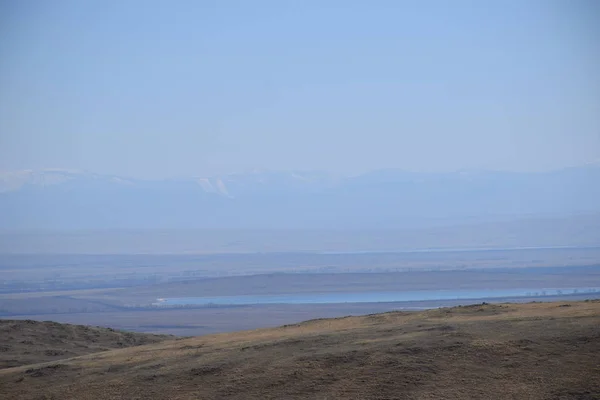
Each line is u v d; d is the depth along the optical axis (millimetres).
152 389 30078
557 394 25797
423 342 31109
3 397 31672
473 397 26219
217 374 30656
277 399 27734
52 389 31859
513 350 29266
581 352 28344
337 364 29906
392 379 28047
